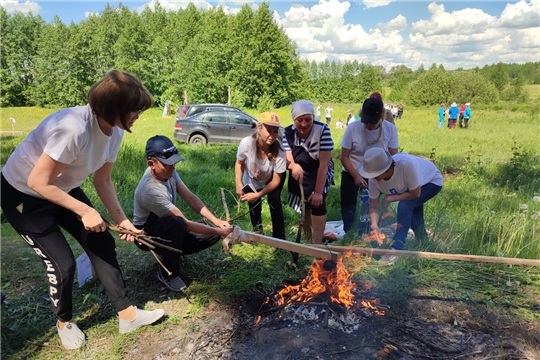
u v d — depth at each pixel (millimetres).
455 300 3230
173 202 3328
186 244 3471
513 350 2654
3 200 2361
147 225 3264
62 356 2572
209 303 3172
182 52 39625
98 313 3010
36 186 2174
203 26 46781
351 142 4152
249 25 43312
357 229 4473
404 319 2980
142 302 3189
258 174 3826
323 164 3701
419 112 36375
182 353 2611
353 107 43906
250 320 2959
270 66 42375
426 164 3887
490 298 3236
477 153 11000
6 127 19438
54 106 42125
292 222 5000
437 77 43906
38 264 3746
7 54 43219
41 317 2945
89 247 2619
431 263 3752
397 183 3570
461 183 7016
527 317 3006
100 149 2420
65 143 2141
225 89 39000
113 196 2795
